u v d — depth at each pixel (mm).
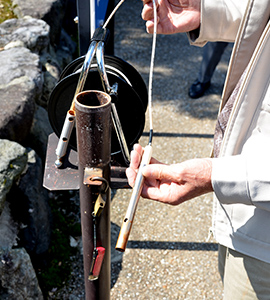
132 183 903
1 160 1626
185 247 2109
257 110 935
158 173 861
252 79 893
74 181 991
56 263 1906
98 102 793
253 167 826
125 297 1859
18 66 2207
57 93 1058
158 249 2088
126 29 4297
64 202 2217
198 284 1930
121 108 1063
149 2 1167
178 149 2775
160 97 3314
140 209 2316
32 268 1678
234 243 1073
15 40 2512
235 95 1019
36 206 1828
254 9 926
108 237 971
